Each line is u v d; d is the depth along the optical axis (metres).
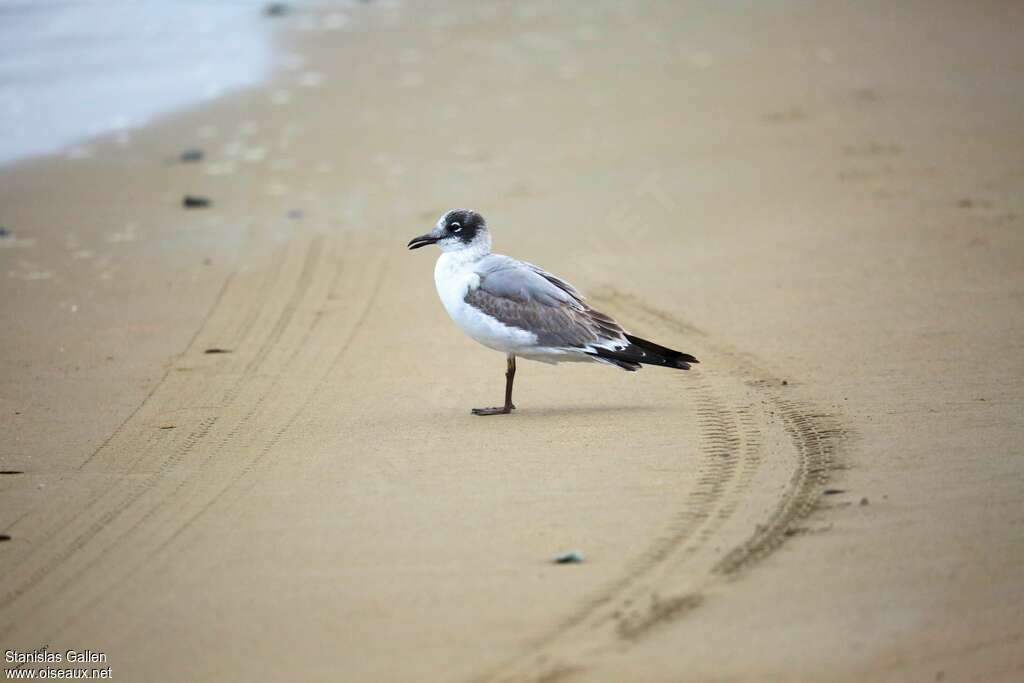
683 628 7.76
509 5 39.00
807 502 9.62
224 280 17.42
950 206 19.25
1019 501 9.45
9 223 19.97
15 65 32.00
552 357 12.40
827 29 33.50
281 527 9.48
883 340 13.98
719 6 37.47
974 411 11.59
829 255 17.31
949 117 24.62
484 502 9.81
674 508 9.59
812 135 23.83
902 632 7.66
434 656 7.54
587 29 34.97
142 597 8.48
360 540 9.18
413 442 11.39
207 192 21.52
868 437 11.05
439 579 8.49
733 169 21.89
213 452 11.41
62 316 16.05
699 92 27.55
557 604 8.09
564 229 19.06
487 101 27.36
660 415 12.02
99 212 20.52
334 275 17.58
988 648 7.49
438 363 14.20
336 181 21.98
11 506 10.25
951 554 8.62
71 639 7.98
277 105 27.45
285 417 12.41
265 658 7.62
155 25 37.03
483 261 12.70
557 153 23.30
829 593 8.14
